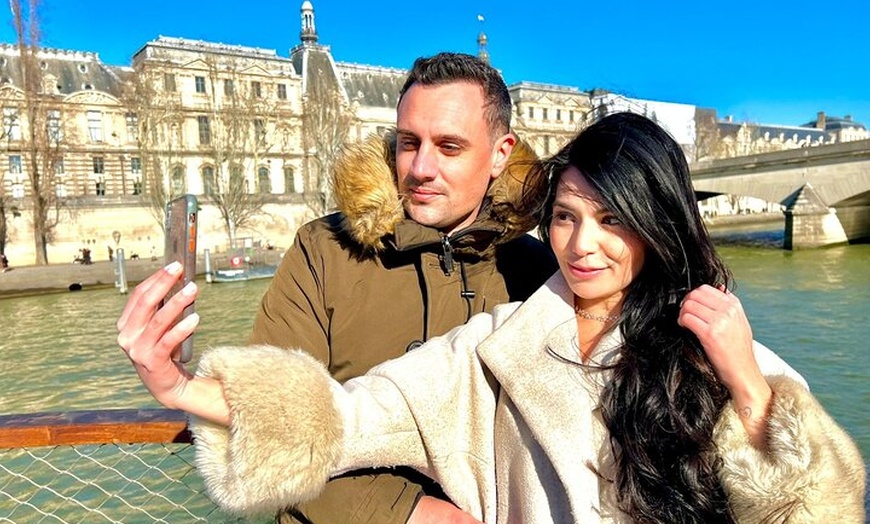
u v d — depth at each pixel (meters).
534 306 1.50
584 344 1.52
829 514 1.16
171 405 1.23
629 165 1.35
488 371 1.50
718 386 1.33
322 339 1.78
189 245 1.22
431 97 1.73
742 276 24.36
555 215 1.48
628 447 1.30
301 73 59.38
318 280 1.81
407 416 1.42
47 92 44.50
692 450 1.27
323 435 1.27
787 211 34.31
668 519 1.26
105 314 22.11
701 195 41.88
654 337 1.36
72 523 5.37
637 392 1.33
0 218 37.09
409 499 1.46
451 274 1.79
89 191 48.47
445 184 1.74
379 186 1.74
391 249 1.80
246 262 34.25
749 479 1.19
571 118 68.00
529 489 1.39
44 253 37.59
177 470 6.09
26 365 14.75
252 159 53.47
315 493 1.29
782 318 16.28
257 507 1.25
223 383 1.26
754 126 91.56
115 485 5.87
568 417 1.37
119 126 49.91
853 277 22.64
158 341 1.16
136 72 45.06
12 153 44.75
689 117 81.56
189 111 50.28
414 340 1.75
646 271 1.44
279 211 47.53
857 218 34.69
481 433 1.47
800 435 1.17
